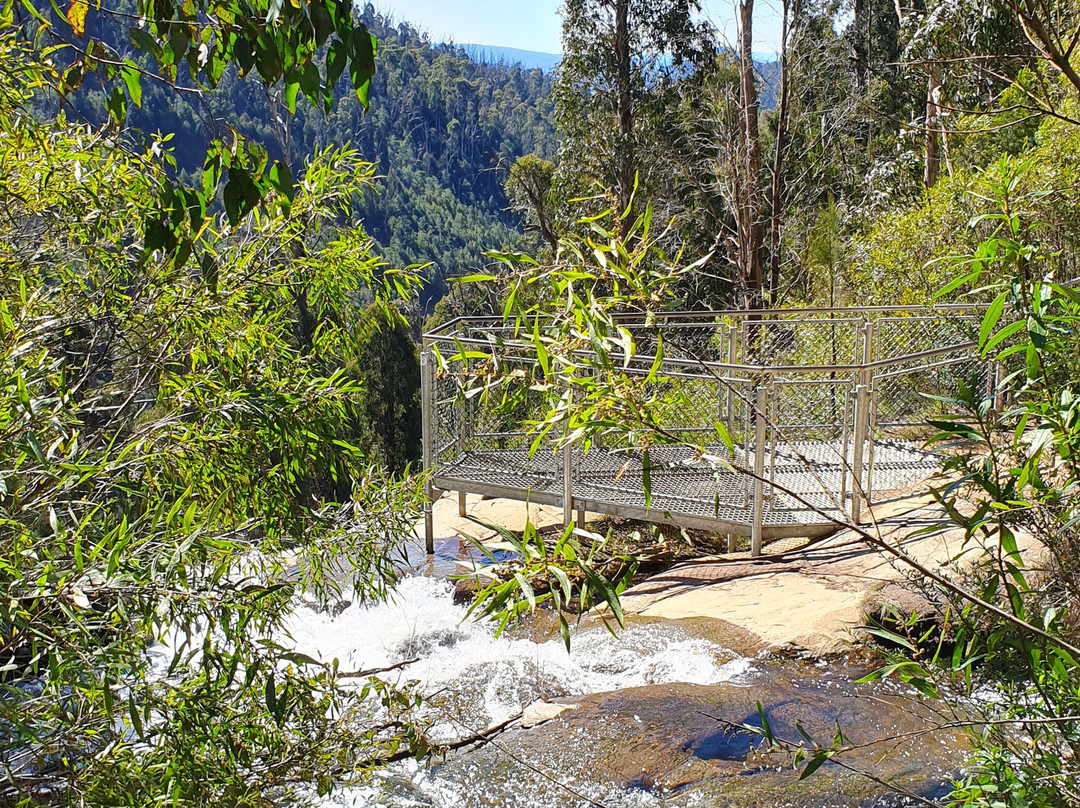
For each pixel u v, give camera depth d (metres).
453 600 6.46
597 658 5.36
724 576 6.25
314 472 4.09
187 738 2.53
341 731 2.97
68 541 2.41
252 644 2.67
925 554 5.47
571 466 7.25
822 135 19.19
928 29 9.12
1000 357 1.78
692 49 21.84
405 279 4.45
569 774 4.13
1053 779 1.79
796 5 17.11
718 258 19.45
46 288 3.64
